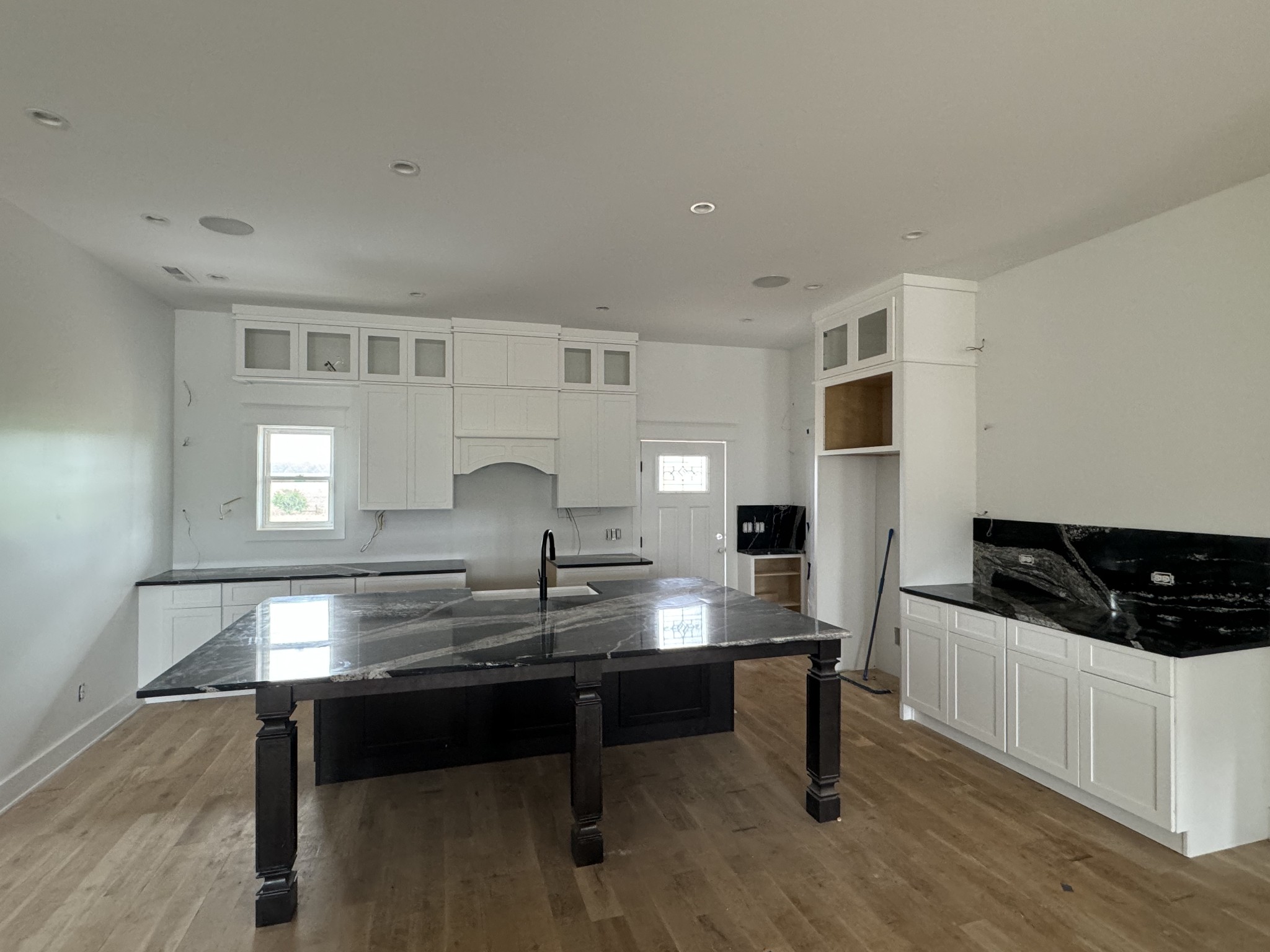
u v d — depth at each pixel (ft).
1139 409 10.34
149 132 7.57
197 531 15.92
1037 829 8.92
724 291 13.92
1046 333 11.85
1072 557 11.34
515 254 11.68
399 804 9.60
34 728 10.43
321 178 8.74
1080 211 9.84
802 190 9.11
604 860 8.17
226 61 6.25
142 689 6.57
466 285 13.53
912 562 12.96
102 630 12.53
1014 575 12.40
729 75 6.51
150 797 9.94
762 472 20.16
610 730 11.64
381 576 15.65
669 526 19.36
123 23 5.67
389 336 15.94
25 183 8.93
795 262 12.10
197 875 7.91
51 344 10.79
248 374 15.01
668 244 11.16
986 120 7.36
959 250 11.54
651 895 7.48
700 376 19.60
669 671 12.00
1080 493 11.26
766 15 5.63
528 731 11.19
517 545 18.06
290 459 16.63
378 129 7.51
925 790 10.07
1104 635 8.97
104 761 11.25
